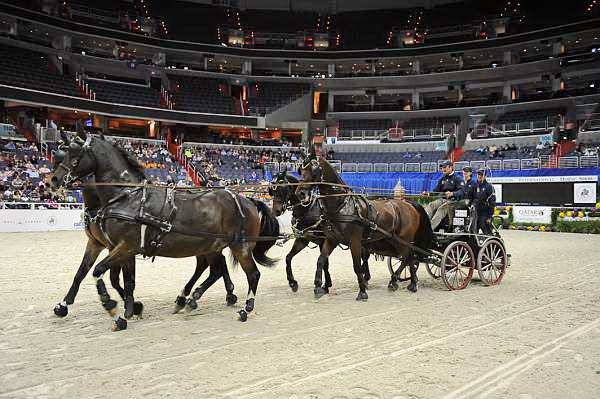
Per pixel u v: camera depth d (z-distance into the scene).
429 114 43.53
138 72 41.69
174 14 48.44
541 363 4.34
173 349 4.66
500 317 6.14
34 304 6.64
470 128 41.47
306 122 43.38
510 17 46.47
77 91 35.88
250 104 43.81
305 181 7.19
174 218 5.81
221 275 6.77
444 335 5.25
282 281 9.06
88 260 6.03
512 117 40.72
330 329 5.47
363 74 47.69
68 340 4.94
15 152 27.16
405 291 8.12
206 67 45.19
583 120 37.72
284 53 45.75
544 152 33.78
